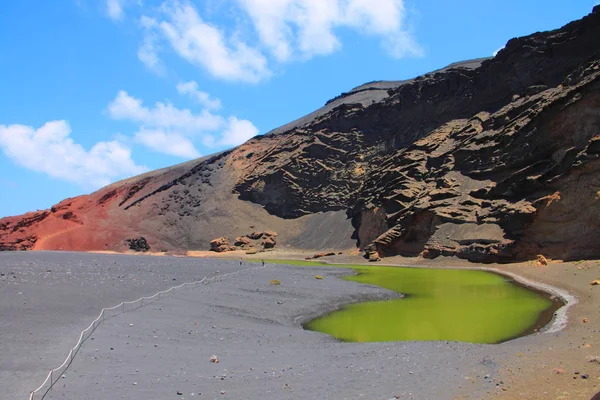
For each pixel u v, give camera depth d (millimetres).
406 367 14422
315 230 95062
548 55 70500
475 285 37750
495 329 22078
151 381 12789
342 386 12594
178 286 30922
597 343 16141
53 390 11672
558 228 43531
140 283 30781
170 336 18594
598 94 44750
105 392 11758
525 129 55125
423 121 93750
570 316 22359
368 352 16969
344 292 35031
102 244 104438
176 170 139500
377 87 141000
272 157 117375
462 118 82812
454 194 62250
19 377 12430
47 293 24297
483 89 79562
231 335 20016
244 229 102250
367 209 76938
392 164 81188
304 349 17969
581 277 33156
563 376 12586
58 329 17625
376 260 65312
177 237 104812
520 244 47188
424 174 72312
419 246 61906
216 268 44875
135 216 116562
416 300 32125
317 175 106375
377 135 105875
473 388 12094
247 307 27000
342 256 73938
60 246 103312
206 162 133375
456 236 55938
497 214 52969
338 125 113062
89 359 14383
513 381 12469
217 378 13273
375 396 11734
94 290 26531
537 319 23375
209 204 112500
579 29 67375
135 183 136375
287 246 93812
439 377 13188
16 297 22688
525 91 66375
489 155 61812
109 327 18719
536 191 48656
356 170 102438
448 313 26922
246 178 114250
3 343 15398
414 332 22344
